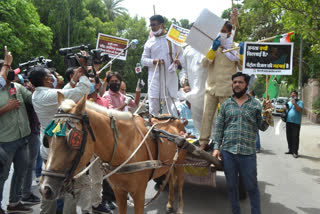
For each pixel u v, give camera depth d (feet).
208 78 17.95
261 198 18.62
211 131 19.54
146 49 20.34
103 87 17.80
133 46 17.39
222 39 16.85
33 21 76.43
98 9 118.32
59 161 7.72
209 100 17.65
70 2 95.04
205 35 16.11
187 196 18.71
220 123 14.17
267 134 49.11
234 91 13.67
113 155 10.03
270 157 30.73
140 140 11.09
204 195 18.90
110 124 10.02
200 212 16.19
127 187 10.68
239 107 13.66
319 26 26.63
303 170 25.63
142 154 11.05
